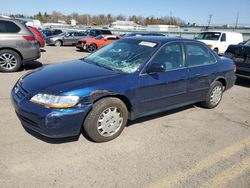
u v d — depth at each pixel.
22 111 3.43
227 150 3.85
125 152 3.59
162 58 4.36
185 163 3.43
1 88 6.27
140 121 4.66
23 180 2.87
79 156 3.40
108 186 2.87
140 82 3.99
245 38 31.58
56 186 2.81
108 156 3.46
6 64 8.18
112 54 4.61
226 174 3.25
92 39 18.34
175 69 4.55
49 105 3.28
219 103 6.16
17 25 8.17
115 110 3.80
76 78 3.68
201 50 5.18
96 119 3.60
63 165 3.19
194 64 4.94
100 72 3.95
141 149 3.70
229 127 4.73
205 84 5.20
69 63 4.60
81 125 3.50
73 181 2.91
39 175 2.97
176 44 4.69
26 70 8.70
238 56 8.05
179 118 4.98
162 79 4.29
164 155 3.59
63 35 22.59
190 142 4.03
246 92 7.55
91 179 2.96
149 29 50.97
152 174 3.13
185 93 4.80
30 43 8.35
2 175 2.92
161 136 4.15
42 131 3.35
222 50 15.78
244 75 7.96
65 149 3.54
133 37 5.05
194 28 46.53
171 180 3.05
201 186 2.98
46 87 3.45
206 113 5.38
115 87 3.69
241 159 3.62
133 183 2.95
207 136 4.29
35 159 3.26
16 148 3.47
